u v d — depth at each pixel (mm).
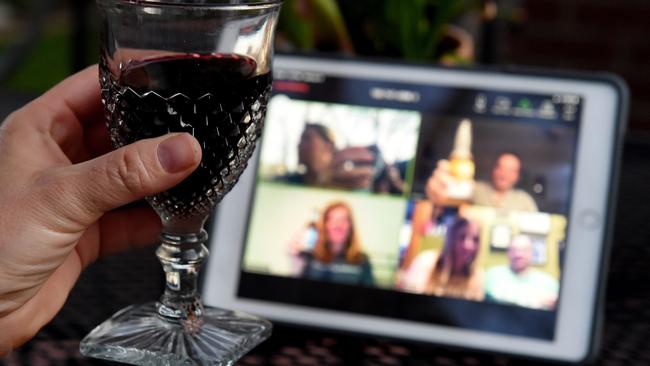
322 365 699
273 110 798
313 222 779
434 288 759
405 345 741
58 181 627
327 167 787
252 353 708
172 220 631
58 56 2875
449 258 764
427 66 791
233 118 603
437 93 788
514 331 748
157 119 601
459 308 753
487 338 747
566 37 2135
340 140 790
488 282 758
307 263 772
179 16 589
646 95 2113
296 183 787
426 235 770
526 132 777
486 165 776
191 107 595
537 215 766
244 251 777
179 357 612
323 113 795
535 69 781
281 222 781
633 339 749
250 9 597
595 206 763
